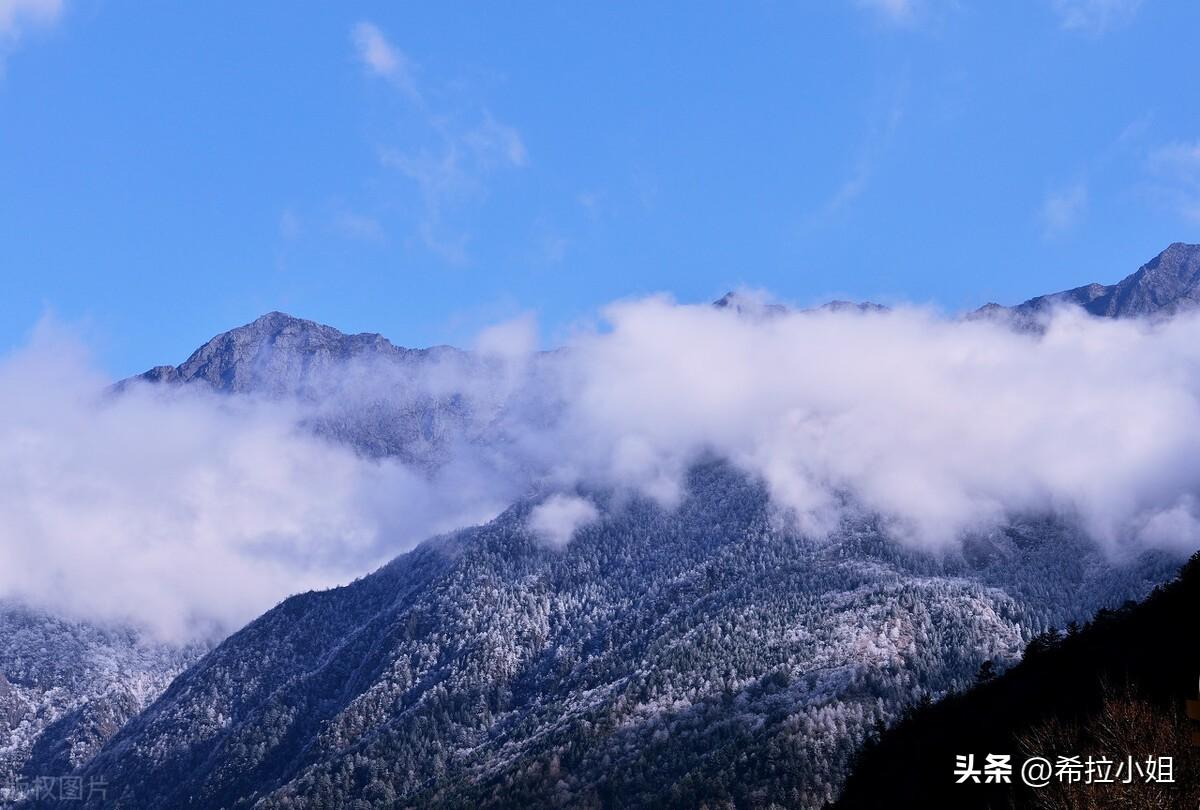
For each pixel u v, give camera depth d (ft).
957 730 421.59
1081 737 270.26
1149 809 210.79
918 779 390.83
